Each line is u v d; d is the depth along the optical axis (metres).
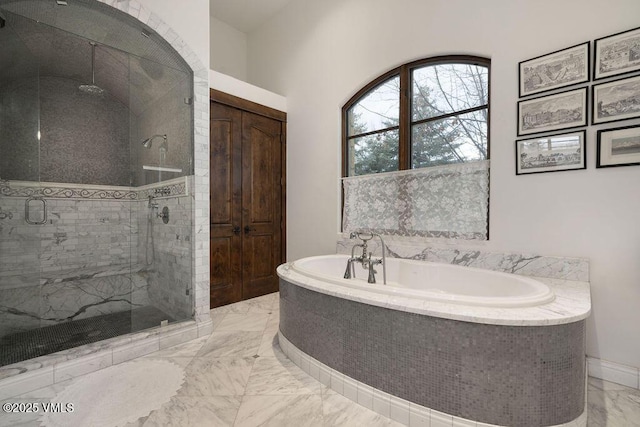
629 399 1.67
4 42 2.05
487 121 2.44
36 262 2.27
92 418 1.49
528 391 1.28
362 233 2.46
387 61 2.98
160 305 2.59
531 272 2.12
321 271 2.74
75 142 2.72
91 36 2.29
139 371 1.94
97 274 2.64
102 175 2.75
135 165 2.74
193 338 2.43
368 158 3.25
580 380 1.38
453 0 2.54
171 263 2.58
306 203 3.73
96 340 2.11
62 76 2.66
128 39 2.38
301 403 1.63
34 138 2.25
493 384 1.30
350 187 3.24
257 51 4.44
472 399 1.33
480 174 2.41
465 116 2.58
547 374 1.29
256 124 3.66
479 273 2.20
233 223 3.42
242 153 3.51
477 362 1.32
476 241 2.41
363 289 1.72
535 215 2.13
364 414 1.55
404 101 2.90
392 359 1.52
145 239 2.67
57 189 2.60
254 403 1.62
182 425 1.44
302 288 1.98
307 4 3.76
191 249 2.51
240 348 2.28
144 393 1.70
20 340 2.12
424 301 1.51
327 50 3.53
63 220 2.59
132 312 2.60
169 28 2.40
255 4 4.01
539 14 2.11
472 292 2.23
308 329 1.93
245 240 3.53
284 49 4.04
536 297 1.49
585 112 1.93
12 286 2.14
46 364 1.78
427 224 2.69
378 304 1.54
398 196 2.87
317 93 3.62
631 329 1.81
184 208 2.54
